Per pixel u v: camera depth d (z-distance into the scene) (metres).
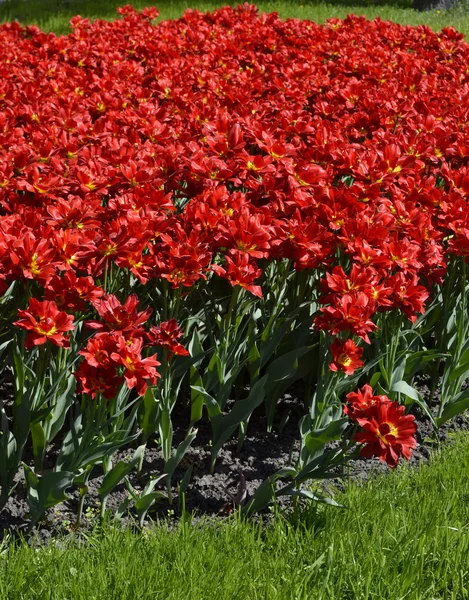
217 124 5.62
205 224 4.05
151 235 3.87
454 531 3.59
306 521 3.68
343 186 4.57
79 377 3.15
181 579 3.20
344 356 3.54
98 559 3.28
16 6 18.06
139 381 3.18
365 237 4.07
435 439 4.64
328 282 3.72
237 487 4.10
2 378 4.78
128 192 4.48
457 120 6.69
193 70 8.16
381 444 3.07
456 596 3.29
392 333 4.23
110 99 6.67
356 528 3.60
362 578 3.27
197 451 4.36
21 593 3.13
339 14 17.16
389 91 7.76
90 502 3.90
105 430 3.91
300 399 4.93
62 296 3.41
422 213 4.42
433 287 4.95
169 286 4.14
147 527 3.75
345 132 6.23
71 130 5.91
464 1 18.66
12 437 3.76
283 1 18.22
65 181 4.46
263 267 4.65
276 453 4.42
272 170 4.72
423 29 11.12
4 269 3.41
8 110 6.07
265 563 3.34
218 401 4.17
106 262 3.65
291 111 6.48
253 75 8.55
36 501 3.56
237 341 4.19
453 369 4.63
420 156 5.54
